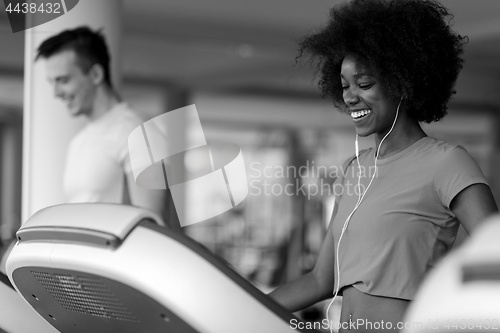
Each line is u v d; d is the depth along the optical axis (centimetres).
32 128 309
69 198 279
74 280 85
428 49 146
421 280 137
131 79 902
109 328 92
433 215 138
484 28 595
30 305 102
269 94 965
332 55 154
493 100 975
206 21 598
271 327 80
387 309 138
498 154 764
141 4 548
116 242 79
